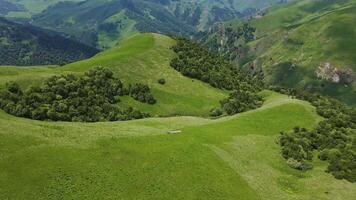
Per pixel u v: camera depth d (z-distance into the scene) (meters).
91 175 67.06
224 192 72.94
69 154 70.69
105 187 65.50
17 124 77.19
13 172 63.34
